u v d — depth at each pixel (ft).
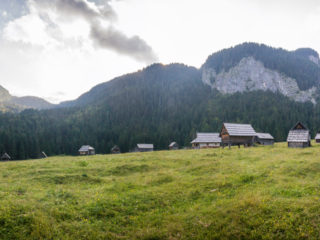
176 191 50.72
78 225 33.88
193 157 105.29
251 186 49.70
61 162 101.30
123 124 607.78
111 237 31.76
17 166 88.38
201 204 42.65
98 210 39.22
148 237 31.60
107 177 68.69
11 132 407.44
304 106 627.87
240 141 161.07
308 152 94.84
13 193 45.42
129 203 43.70
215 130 482.28
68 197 45.32
